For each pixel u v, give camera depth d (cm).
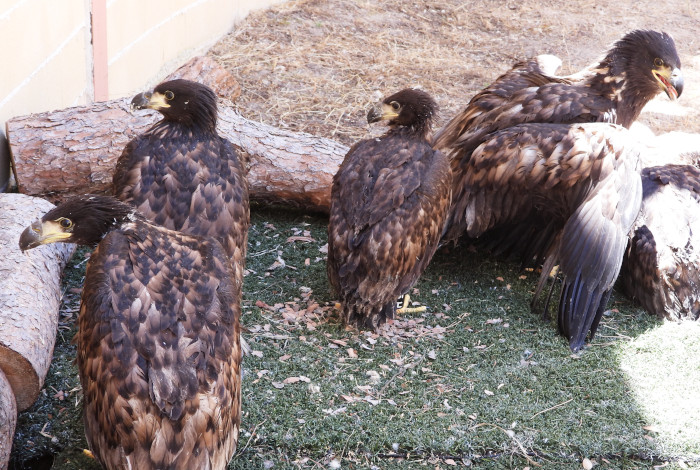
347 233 333
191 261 287
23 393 307
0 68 361
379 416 317
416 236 334
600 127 352
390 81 481
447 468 307
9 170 377
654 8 625
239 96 426
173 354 276
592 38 562
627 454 312
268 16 541
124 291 280
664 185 366
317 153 382
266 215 389
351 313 339
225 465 280
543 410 321
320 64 488
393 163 337
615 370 335
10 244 326
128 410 273
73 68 405
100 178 368
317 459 307
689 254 353
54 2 387
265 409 316
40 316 313
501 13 592
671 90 361
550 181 353
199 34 488
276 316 346
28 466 306
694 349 343
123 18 432
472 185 363
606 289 344
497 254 379
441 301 359
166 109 322
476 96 380
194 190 317
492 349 341
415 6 586
